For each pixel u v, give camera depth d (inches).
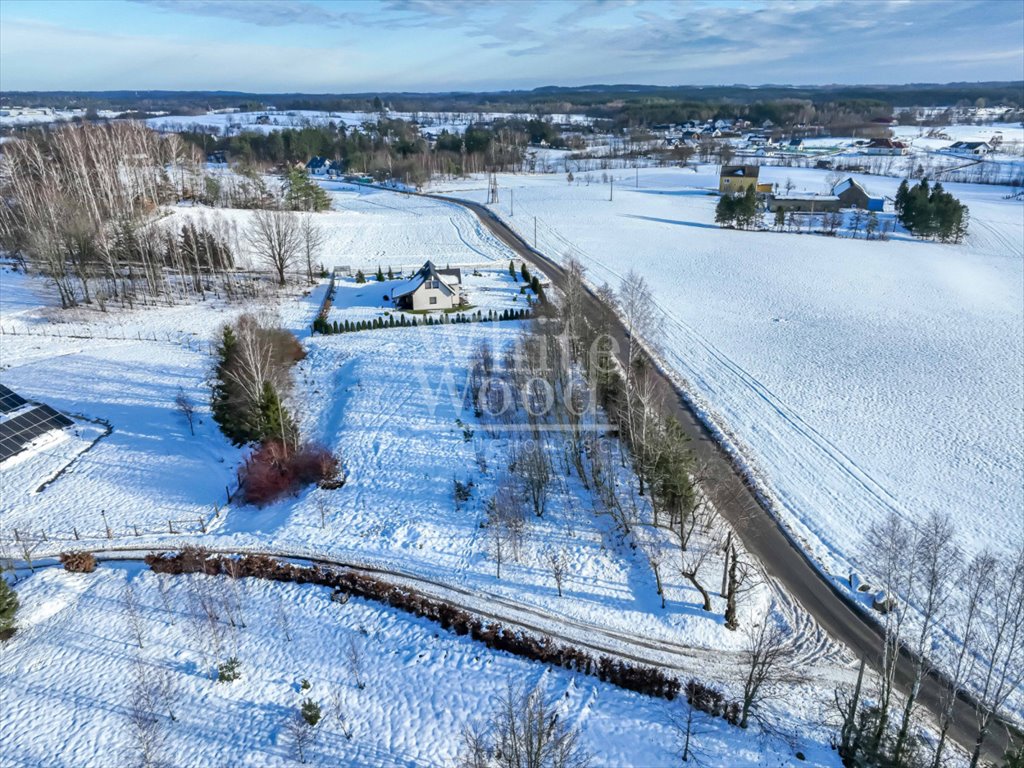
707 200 6240.2
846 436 2091.5
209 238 3558.1
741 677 1268.5
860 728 1083.9
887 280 3705.7
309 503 1747.0
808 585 1517.0
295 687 1217.4
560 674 1259.8
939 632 1360.7
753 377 2485.2
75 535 1611.7
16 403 2063.2
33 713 1148.5
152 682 1207.6
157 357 2576.3
